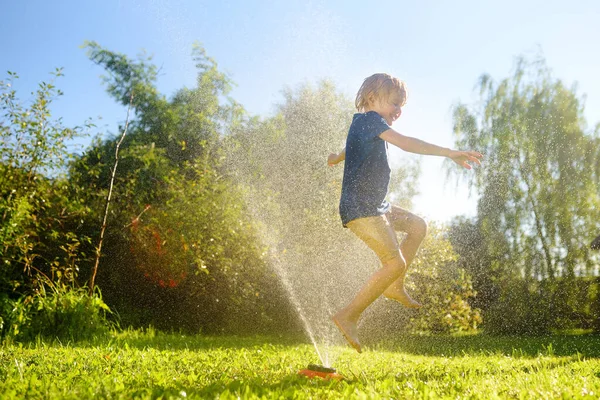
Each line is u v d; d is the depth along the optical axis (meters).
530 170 15.09
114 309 7.77
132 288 8.15
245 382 2.65
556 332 14.20
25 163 6.73
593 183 14.77
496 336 12.05
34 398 2.13
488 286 14.53
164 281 8.06
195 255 7.97
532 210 14.87
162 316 8.16
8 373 2.84
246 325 8.45
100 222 7.95
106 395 2.18
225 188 8.66
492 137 15.56
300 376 2.94
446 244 10.88
